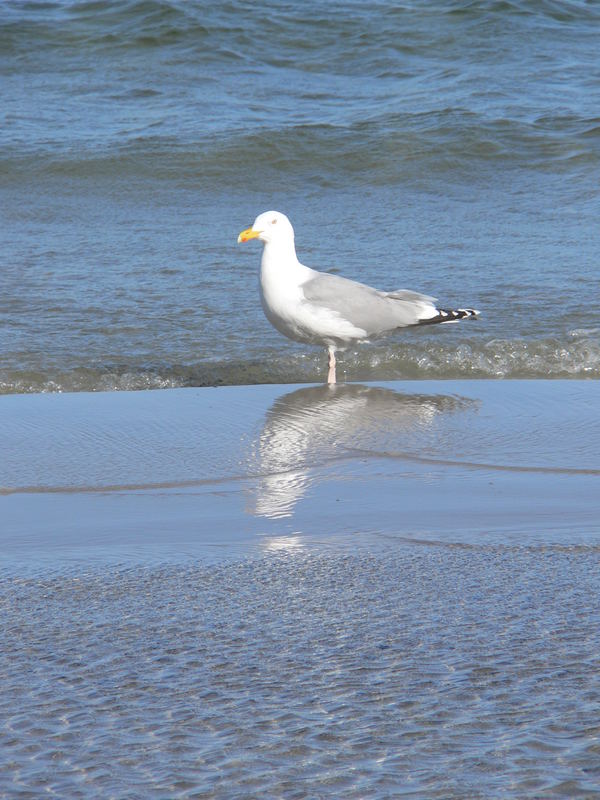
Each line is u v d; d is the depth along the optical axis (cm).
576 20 3444
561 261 1677
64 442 912
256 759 377
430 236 1847
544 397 1080
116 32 3247
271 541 648
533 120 2591
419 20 3391
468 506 729
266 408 1041
